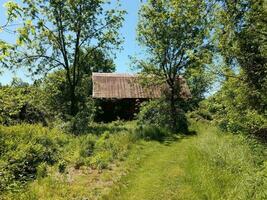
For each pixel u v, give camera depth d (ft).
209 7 41.91
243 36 41.19
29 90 96.73
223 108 69.72
